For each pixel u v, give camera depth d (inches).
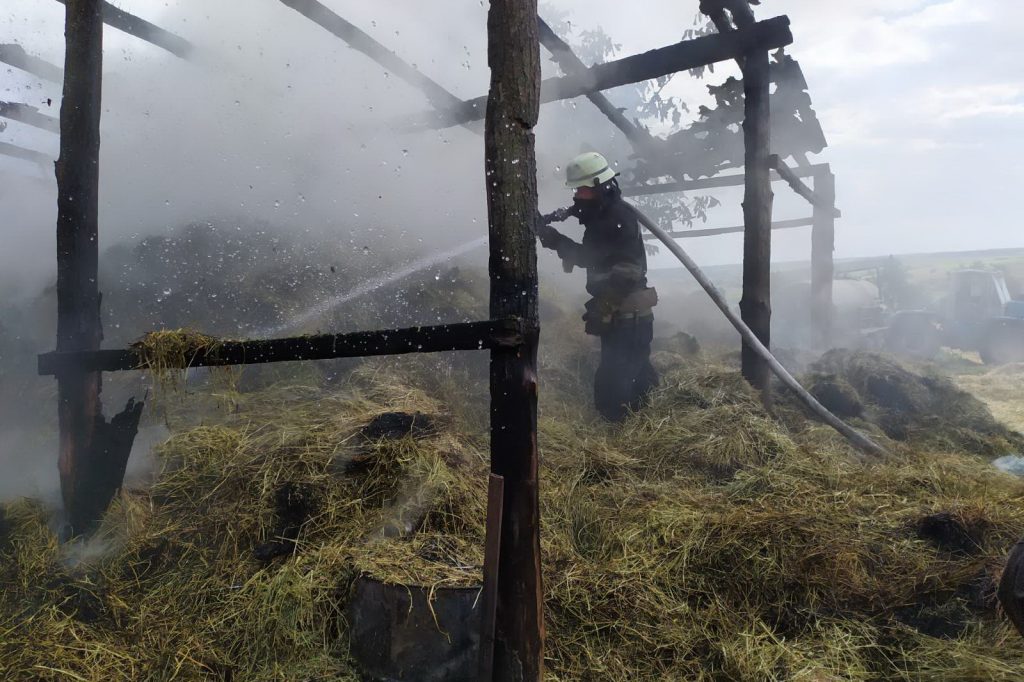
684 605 88.4
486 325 72.5
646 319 165.2
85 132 113.8
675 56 178.5
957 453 162.2
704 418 142.5
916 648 81.4
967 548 98.5
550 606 87.0
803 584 91.0
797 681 76.0
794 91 228.7
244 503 102.0
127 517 103.7
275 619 85.7
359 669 81.0
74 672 78.4
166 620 88.2
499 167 73.6
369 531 94.8
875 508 110.0
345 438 110.4
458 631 78.7
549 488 119.0
